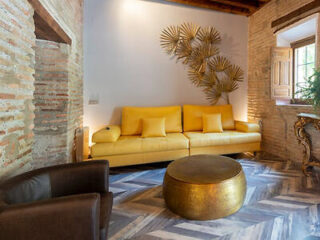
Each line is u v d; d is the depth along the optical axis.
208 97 3.66
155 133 2.84
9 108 1.03
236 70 3.77
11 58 1.04
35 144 2.01
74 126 2.45
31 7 1.25
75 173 1.17
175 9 3.39
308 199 1.75
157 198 1.82
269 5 3.22
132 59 3.26
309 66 2.85
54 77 2.05
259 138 2.99
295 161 2.80
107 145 2.42
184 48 3.47
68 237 0.73
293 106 2.78
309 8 2.49
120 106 3.25
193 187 1.42
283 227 1.37
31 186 0.97
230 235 1.29
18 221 0.68
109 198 1.15
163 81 3.43
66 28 2.07
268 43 3.26
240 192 1.52
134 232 1.34
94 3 3.05
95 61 3.09
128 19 3.20
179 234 1.31
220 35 3.64
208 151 2.80
